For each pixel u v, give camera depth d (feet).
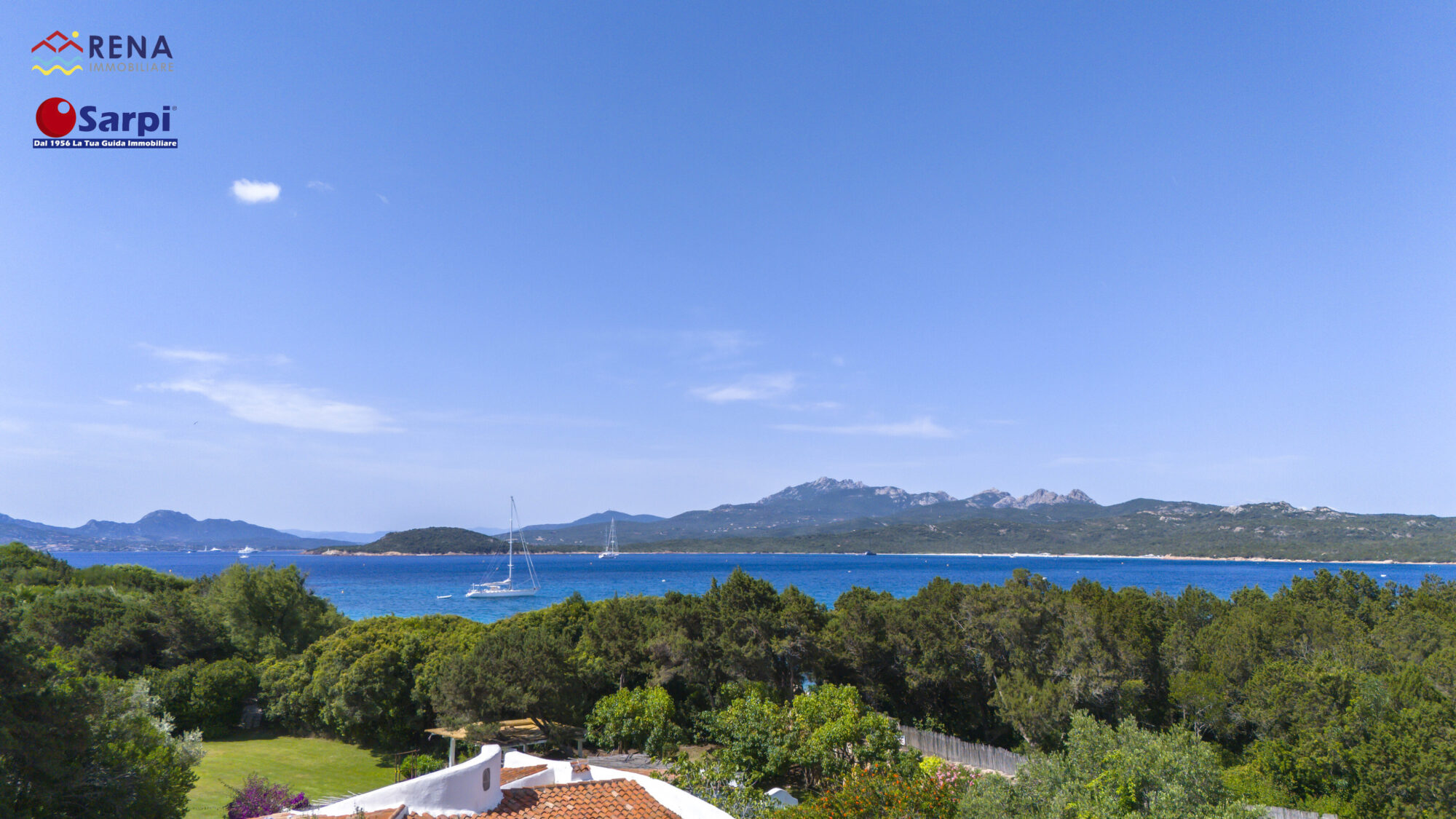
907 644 157.17
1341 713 111.45
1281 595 200.23
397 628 173.58
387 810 57.36
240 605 193.06
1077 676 139.23
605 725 134.31
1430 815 91.15
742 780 89.71
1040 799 69.46
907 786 77.77
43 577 223.92
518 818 61.77
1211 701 133.59
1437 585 191.21
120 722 67.56
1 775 50.62
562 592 585.63
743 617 153.07
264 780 99.04
